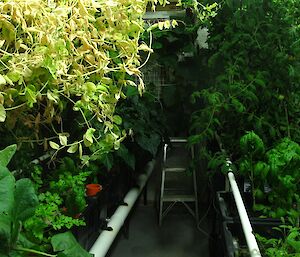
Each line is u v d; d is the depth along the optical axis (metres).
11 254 1.02
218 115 2.33
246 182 2.10
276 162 1.75
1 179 0.97
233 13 2.39
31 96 1.16
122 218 2.39
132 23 1.40
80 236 1.76
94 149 1.56
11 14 1.07
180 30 3.49
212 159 2.17
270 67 2.19
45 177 2.04
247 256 1.64
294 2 2.22
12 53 1.15
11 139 1.61
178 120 3.69
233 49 2.30
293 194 1.77
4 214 1.01
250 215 1.94
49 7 1.16
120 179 2.66
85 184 2.12
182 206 3.77
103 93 1.36
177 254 3.07
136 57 1.41
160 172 3.85
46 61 1.13
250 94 2.09
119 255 3.04
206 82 3.39
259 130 2.14
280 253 1.41
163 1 1.61
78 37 1.23
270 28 2.21
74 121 1.98
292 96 2.18
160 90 3.64
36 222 1.38
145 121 2.86
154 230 3.43
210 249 2.80
